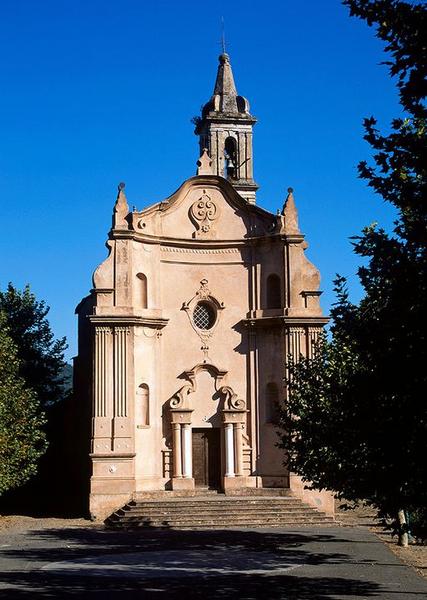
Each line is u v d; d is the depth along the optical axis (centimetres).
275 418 4441
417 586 2283
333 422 1814
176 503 4016
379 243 1312
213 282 4588
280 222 4497
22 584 2305
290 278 4438
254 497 4184
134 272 4391
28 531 3728
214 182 4634
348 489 2272
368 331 1388
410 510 1555
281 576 2473
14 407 4019
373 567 2652
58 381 5672
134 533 3647
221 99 6312
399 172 1315
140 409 4350
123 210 4381
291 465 2798
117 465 4150
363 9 1298
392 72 1277
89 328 4756
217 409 4488
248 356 4534
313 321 4384
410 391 1366
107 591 2202
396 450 1438
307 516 4006
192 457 4447
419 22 1259
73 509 4794
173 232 4572
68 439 5269
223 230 4622
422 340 1323
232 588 2258
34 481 5388
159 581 2381
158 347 4450
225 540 3378
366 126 1330
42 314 5666
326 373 2766
